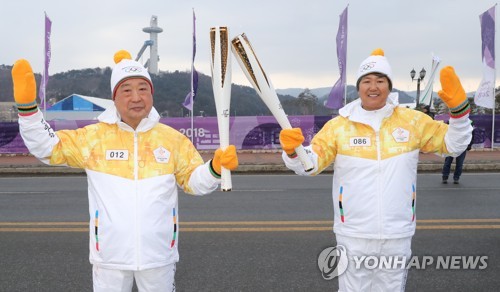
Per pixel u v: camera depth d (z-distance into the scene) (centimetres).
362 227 238
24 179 949
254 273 356
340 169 246
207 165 215
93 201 215
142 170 213
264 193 723
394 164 236
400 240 238
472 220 514
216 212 574
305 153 226
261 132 1354
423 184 802
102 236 209
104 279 214
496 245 420
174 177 223
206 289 326
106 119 218
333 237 451
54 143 211
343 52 1299
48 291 324
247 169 1048
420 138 245
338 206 247
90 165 214
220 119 218
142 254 208
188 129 1359
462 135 230
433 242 430
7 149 1324
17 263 381
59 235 468
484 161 1046
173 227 220
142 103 213
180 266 372
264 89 227
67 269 367
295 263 377
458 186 777
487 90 1299
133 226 207
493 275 348
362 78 243
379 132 240
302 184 827
